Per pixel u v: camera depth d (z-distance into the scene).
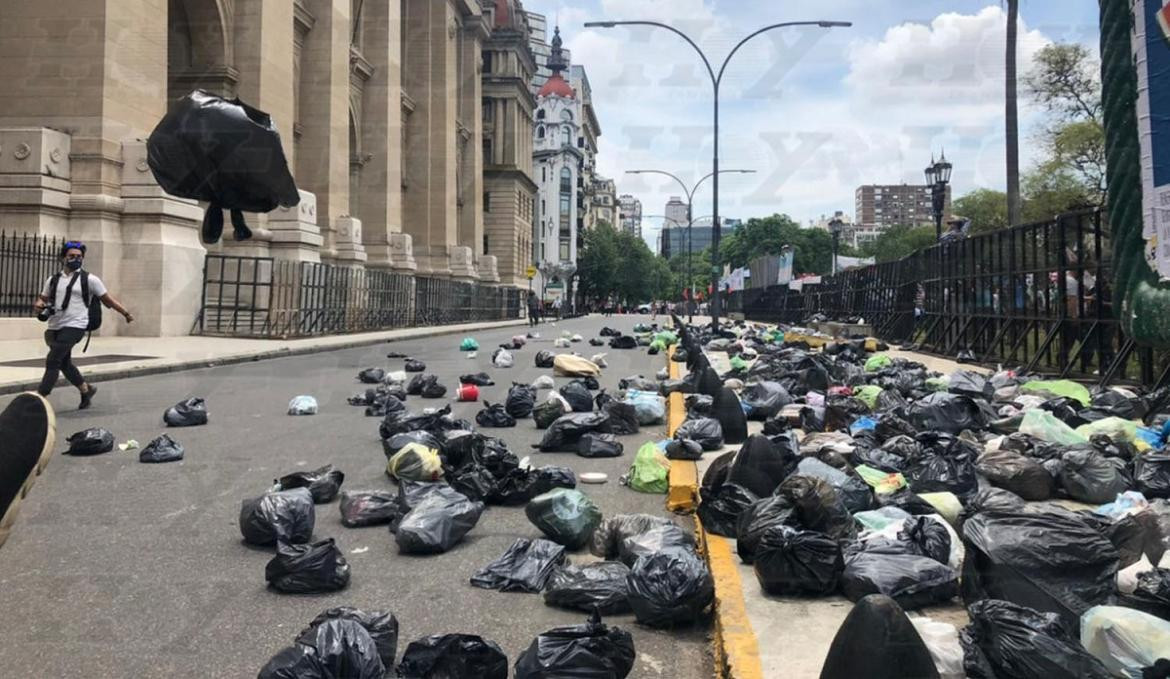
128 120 16.36
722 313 63.09
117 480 6.39
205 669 3.22
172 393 11.30
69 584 4.12
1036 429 6.63
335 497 6.02
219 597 3.99
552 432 7.89
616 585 3.89
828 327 25.03
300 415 9.73
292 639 3.51
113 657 3.31
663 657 3.42
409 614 3.85
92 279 9.62
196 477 6.51
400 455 6.21
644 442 8.34
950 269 18.66
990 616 2.81
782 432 7.53
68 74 15.25
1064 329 12.70
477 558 4.68
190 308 17.62
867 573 3.56
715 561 4.14
